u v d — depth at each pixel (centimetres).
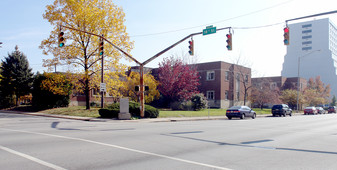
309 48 13225
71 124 1809
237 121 2478
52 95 3225
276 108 3897
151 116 2497
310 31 13262
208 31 1975
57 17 2728
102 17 2828
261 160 780
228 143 1082
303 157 837
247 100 5344
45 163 691
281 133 1490
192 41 2105
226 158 798
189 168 669
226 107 4772
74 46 2808
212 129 1612
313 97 6419
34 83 3325
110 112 2400
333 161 784
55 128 1510
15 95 4153
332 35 13612
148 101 3744
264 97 5053
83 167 659
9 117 2458
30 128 1505
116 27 2908
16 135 1191
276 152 912
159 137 1204
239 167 691
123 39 2933
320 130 1730
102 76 2669
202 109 3884
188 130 1523
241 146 1018
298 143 1132
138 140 1101
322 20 13012
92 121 2192
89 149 886
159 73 4166
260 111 4581
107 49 2862
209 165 704
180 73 3962
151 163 715
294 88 6569
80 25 2798
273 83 6844
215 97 4697
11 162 695
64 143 990
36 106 3447
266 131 1575
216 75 4709
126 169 648
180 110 3672
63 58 2794
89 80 2903
